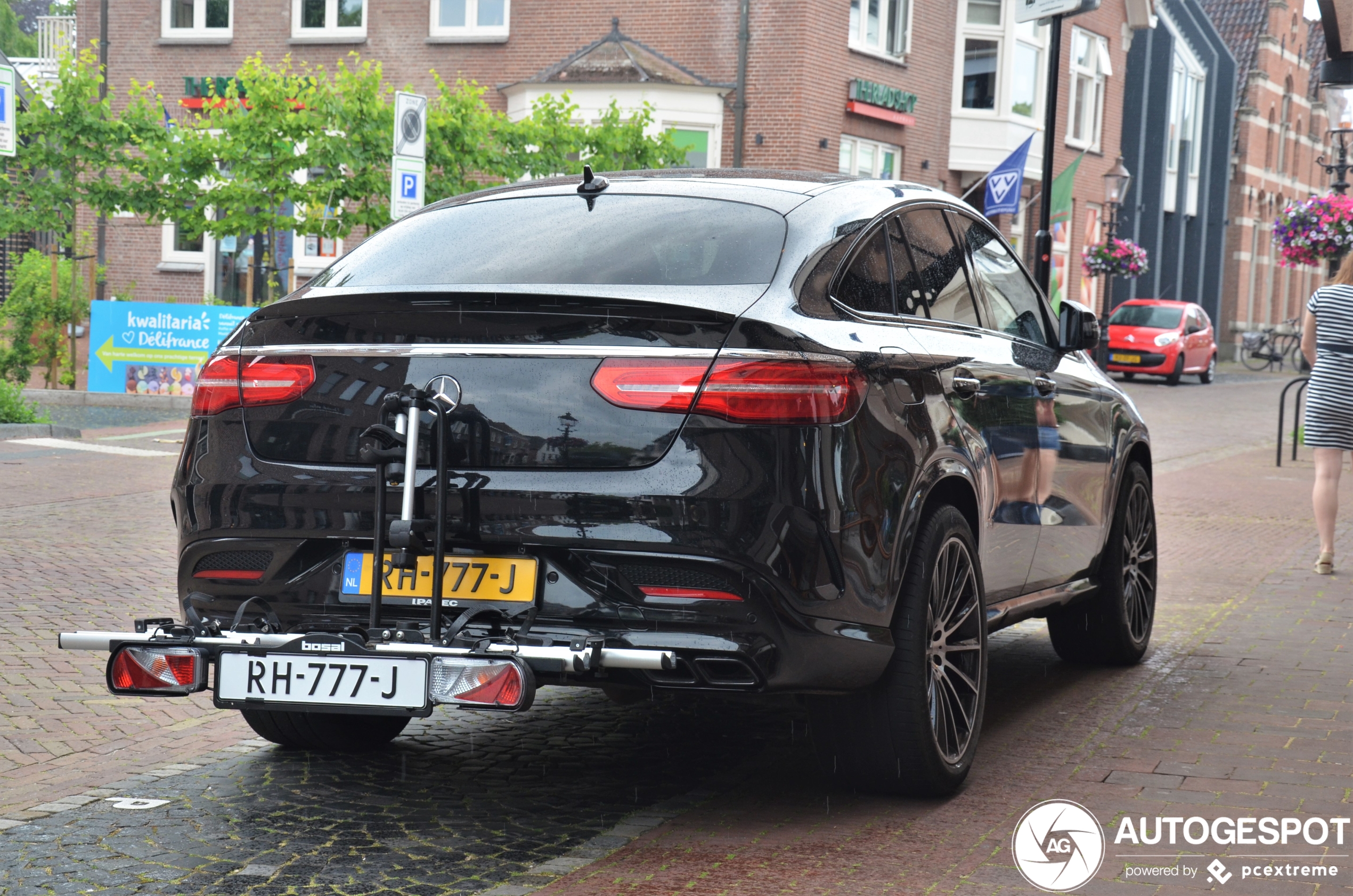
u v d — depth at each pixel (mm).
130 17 27453
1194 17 45469
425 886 3467
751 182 4410
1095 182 36156
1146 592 6309
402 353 3703
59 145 19688
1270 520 10898
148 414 18438
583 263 3971
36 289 20484
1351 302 8305
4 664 5910
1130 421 6176
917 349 4234
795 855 3670
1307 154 57844
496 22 25812
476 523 3605
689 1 24734
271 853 3715
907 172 28312
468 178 21453
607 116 20766
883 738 4020
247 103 19656
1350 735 4930
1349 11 11391
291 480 3785
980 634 4402
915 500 3986
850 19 25781
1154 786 4312
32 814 4043
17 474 12344
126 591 7508
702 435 3506
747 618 3500
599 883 3461
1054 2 11000
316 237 25969
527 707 3455
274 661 3627
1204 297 48375
